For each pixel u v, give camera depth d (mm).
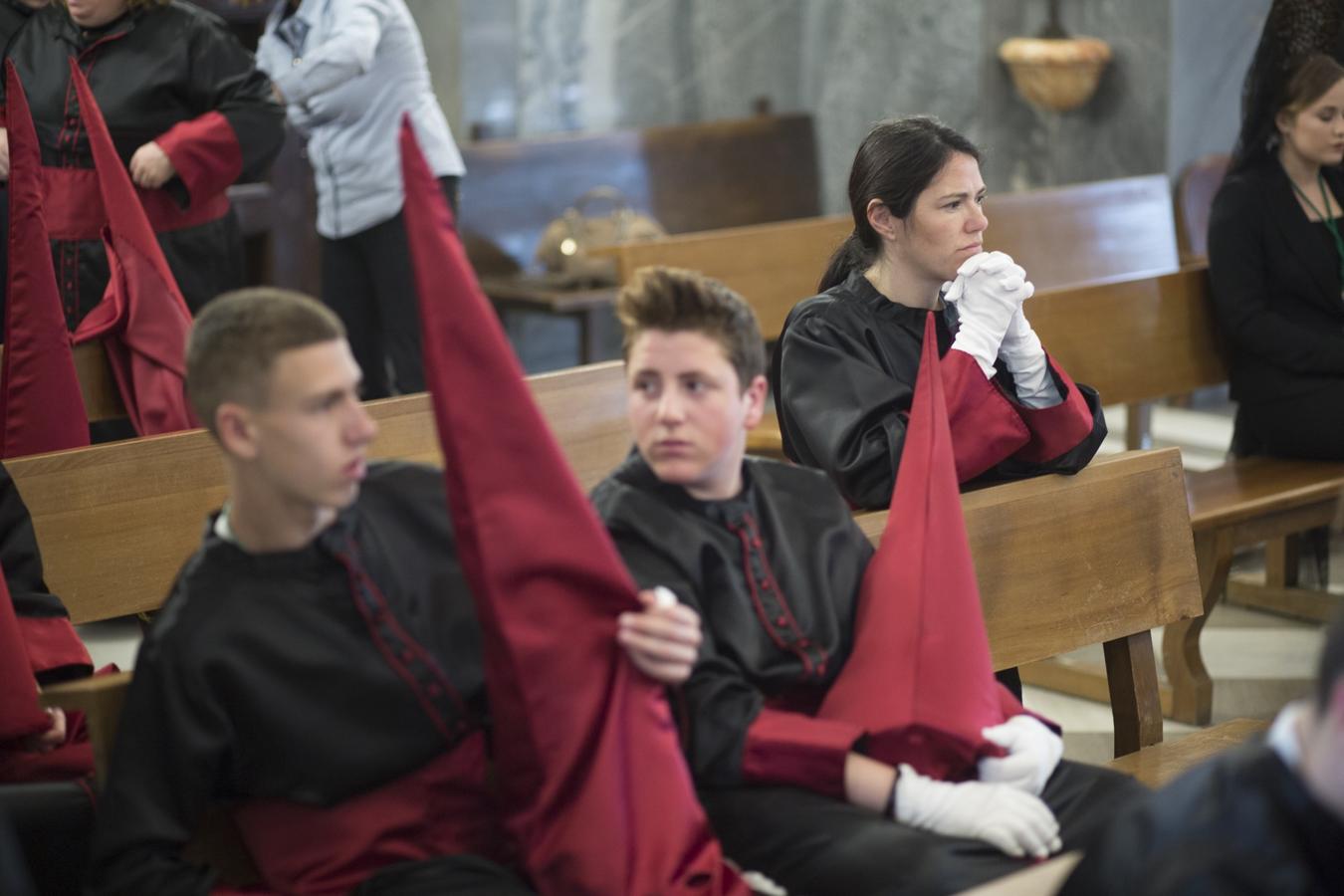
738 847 3199
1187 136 11562
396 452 4711
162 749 2951
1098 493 4477
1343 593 7523
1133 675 4551
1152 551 4566
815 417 4496
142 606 4371
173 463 4410
